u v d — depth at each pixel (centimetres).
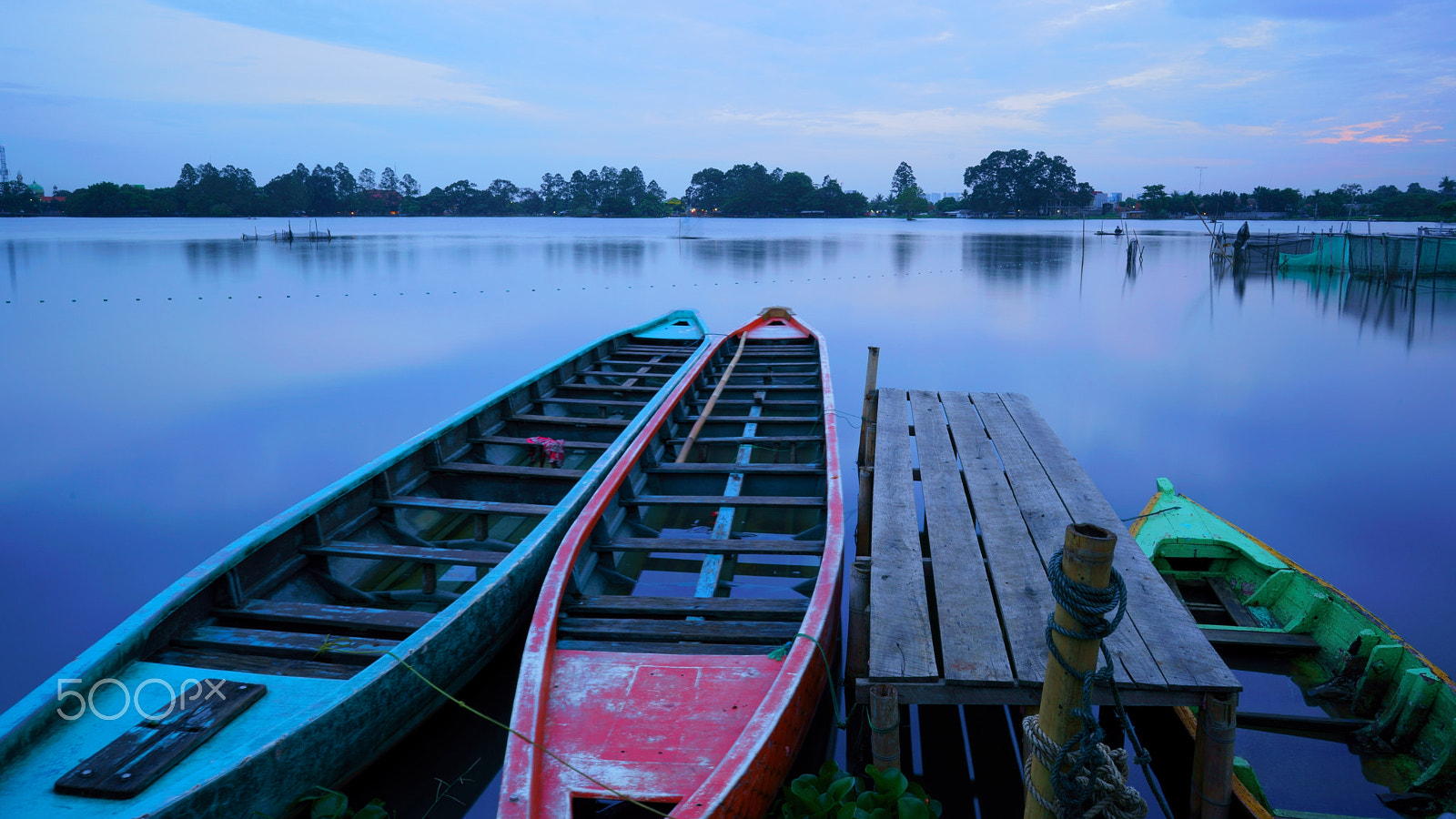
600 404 857
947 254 4250
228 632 397
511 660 461
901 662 339
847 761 399
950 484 553
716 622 423
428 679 379
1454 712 349
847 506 750
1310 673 438
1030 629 363
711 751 316
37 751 307
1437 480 801
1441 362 1352
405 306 2066
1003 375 1284
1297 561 623
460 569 564
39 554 646
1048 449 625
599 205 17825
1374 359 1376
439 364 1373
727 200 17838
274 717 332
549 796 293
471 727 423
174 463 866
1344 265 2642
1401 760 369
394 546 489
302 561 479
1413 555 631
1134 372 1296
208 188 13962
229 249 4225
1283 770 366
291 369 1323
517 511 526
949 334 1667
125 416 1045
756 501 549
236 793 288
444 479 643
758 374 981
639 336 1209
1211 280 2675
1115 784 235
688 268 3297
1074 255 4156
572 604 437
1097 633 217
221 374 1287
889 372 1308
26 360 1374
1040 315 1933
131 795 284
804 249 4675
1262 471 830
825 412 694
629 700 346
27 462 866
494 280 2706
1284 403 1100
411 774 390
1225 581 525
